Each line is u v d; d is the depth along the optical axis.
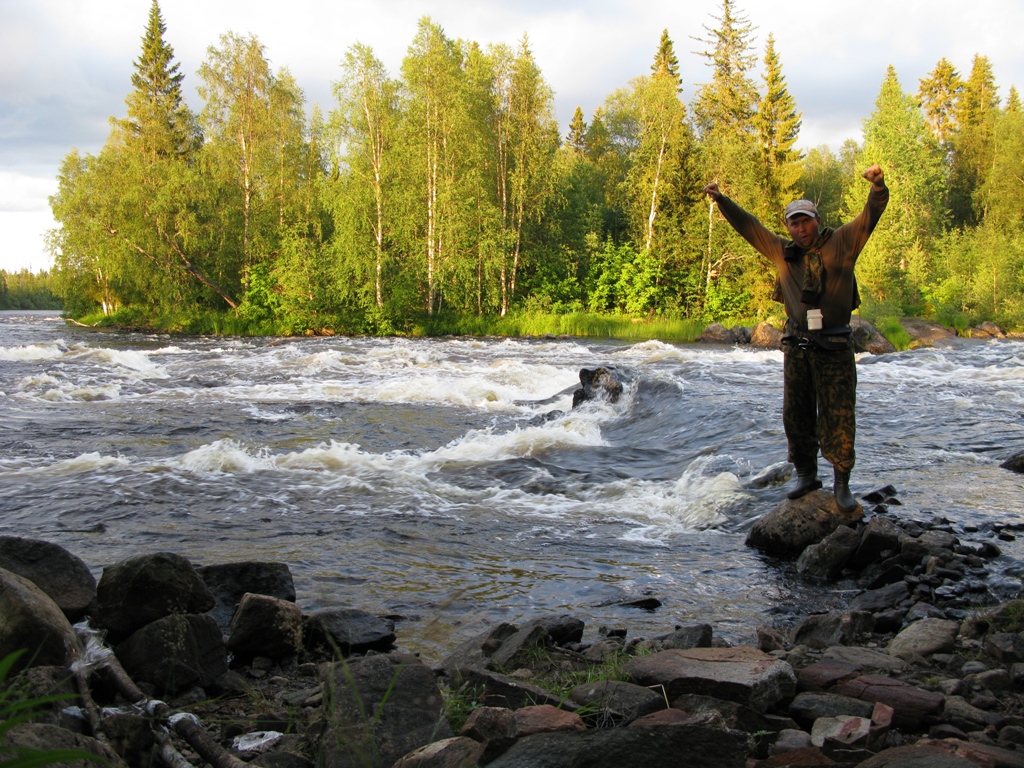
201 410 13.88
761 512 6.92
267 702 3.44
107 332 39.88
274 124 45.41
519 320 41.62
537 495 8.03
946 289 46.44
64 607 3.73
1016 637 3.84
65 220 49.41
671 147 48.09
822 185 71.69
